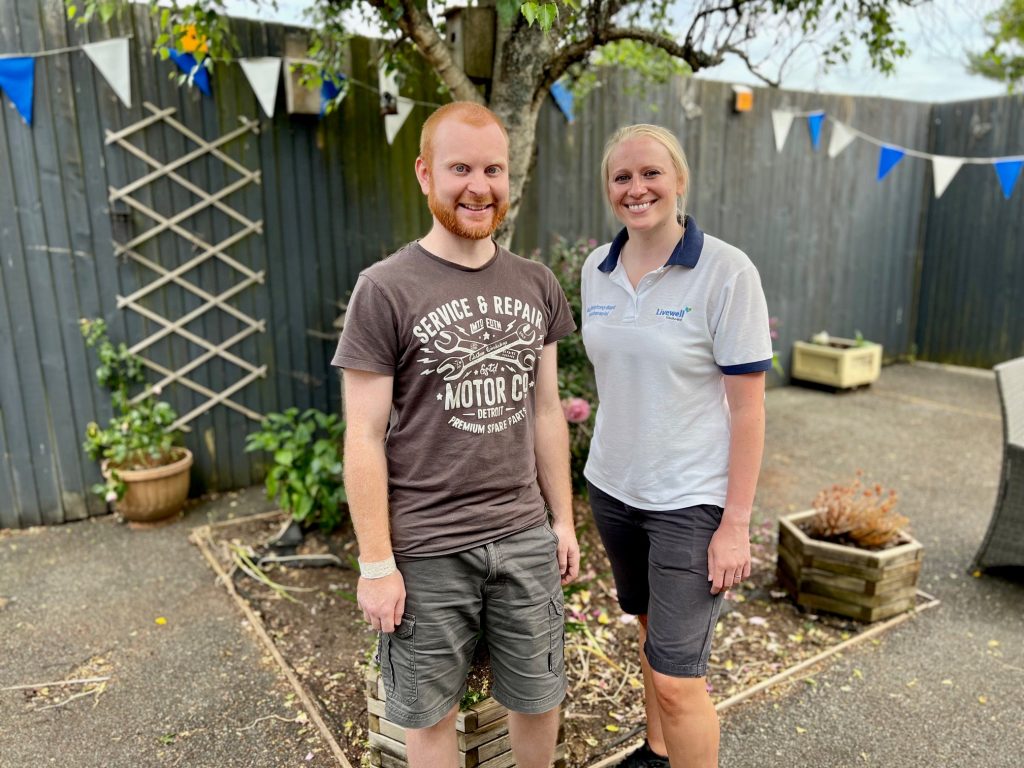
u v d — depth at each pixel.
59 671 2.44
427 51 2.81
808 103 6.18
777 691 2.33
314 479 3.35
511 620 1.47
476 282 1.38
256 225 3.88
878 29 3.27
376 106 4.08
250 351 4.01
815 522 2.89
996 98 6.62
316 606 2.88
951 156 7.03
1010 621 2.74
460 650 1.45
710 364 1.58
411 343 1.32
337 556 3.28
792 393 6.43
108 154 3.49
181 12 3.01
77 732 2.14
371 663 1.82
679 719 1.56
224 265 3.85
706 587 1.58
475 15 2.99
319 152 3.97
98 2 2.91
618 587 1.90
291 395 4.16
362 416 1.33
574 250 4.05
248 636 2.65
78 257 3.52
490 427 1.40
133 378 3.71
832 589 2.73
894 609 2.74
